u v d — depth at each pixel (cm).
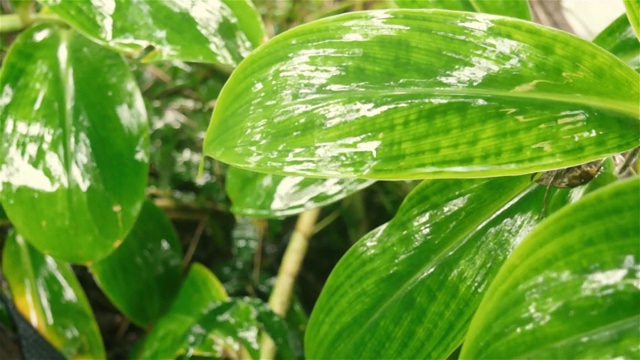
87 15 47
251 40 47
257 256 68
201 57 46
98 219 50
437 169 36
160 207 68
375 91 37
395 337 41
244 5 47
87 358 60
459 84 37
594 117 36
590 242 34
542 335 33
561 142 36
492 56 38
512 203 43
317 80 38
